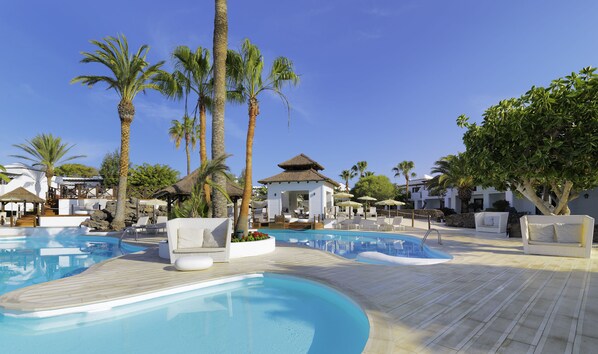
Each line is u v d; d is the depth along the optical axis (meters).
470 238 12.98
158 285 5.53
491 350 2.84
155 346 3.59
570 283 5.31
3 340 3.77
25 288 5.32
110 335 3.91
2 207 24.58
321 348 3.53
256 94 11.15
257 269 6.89
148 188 36.38
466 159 10.59
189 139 34.38
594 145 7.32
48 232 17.52
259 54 11.02
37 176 28.70
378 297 4.58
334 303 5.18
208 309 4.91
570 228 8.14
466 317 3.69
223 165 9.34
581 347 2.88
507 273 6.15
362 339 3.80
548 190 12.09
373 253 8.67
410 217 33.53
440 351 2.82
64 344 3.66
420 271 6.46
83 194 27.16
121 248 12.77
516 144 8.88
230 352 3.42
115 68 16.77
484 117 9.88
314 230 19.30
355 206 23.08
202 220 8.30
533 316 3.71
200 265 6.70
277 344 3.64
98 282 5.75
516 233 13.33
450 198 38.47
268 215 23.77
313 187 23.22
